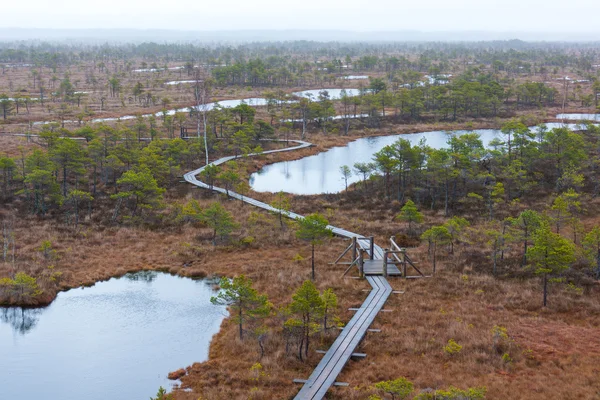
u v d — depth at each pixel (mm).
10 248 56594
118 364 37344
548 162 83875
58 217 66875
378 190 80812
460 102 152375
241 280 39938
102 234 62938
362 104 148625
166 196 78062
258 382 33625
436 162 71375
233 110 121875
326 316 39906
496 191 68312
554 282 48062
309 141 123250
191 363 37406
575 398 30562
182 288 50625
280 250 59500
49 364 37406
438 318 42000
